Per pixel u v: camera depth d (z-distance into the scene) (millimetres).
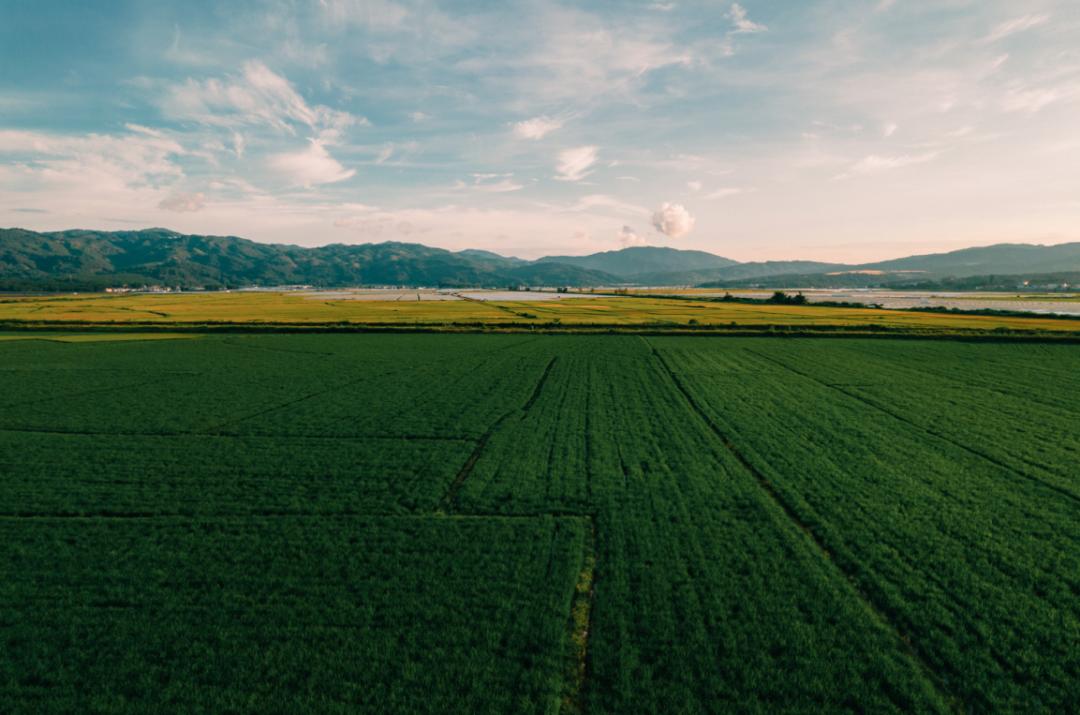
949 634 11219
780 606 12070
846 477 19578
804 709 9344
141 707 9336
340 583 12938
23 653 10562
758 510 16906
